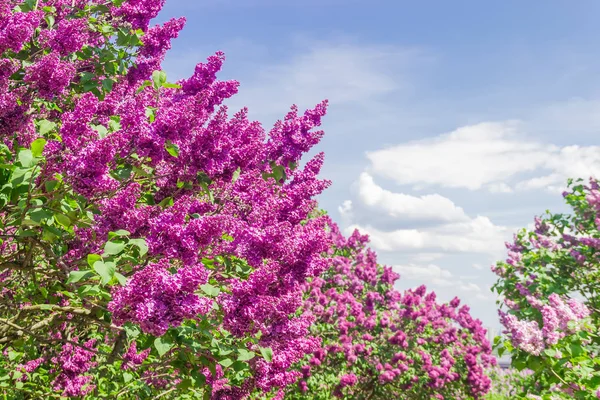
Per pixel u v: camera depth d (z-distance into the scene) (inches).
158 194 171.9
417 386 524.7
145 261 144.1
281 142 254.2
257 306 146.3
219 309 156.5
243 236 168.9
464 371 573.0
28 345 225.6
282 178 247.4
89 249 150.6
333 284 563.8
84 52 205.3
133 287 118.4
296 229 203.2
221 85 231.0
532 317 323.0
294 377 181.9
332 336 489.4
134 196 139.1
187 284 119.3
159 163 169.8
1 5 142.0
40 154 125.6
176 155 152.5
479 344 631.8
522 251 415.2
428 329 588.4
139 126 150.9
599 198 312.8
